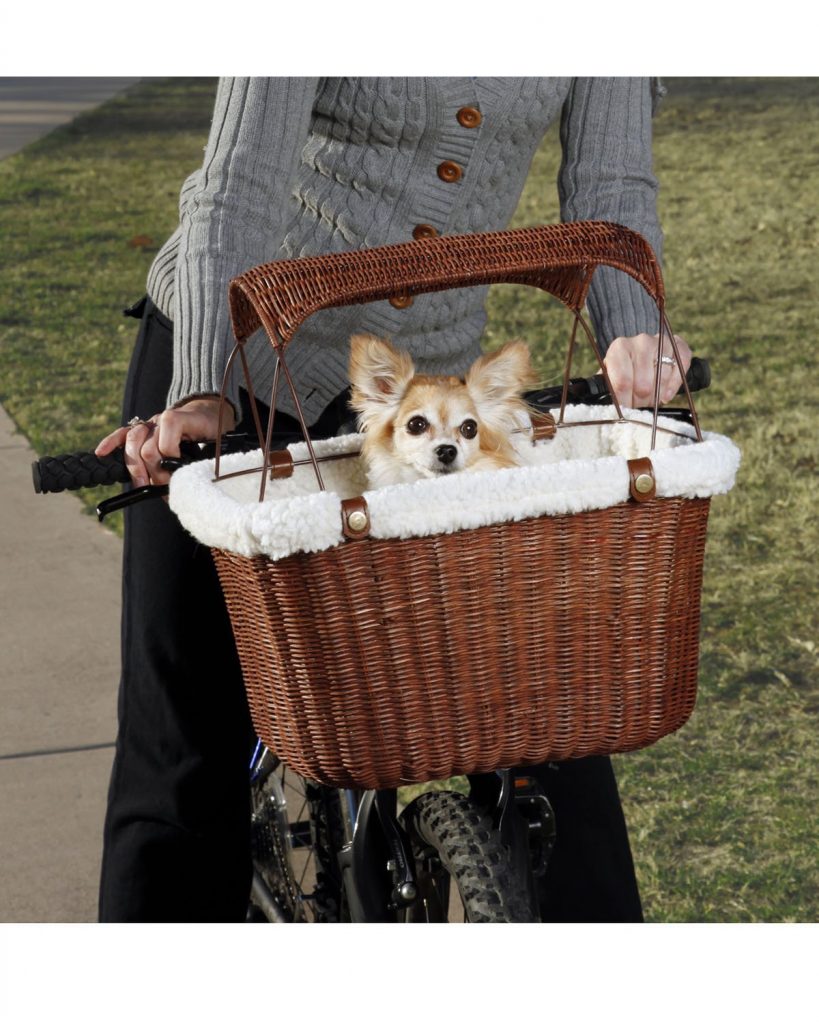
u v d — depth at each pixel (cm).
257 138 207
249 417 238
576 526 163
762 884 330
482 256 165
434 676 163
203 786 243
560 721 171
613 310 225
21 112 1641
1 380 744
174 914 249
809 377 704
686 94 1518
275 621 160
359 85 223
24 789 380
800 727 401
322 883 252
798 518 538
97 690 434
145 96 1739
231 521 155
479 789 202
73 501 591
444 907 212
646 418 200
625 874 242
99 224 1095
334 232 230
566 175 244
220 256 199
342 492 211
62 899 330
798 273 894
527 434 211
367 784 167
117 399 709
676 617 175
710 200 1085
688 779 379
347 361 237
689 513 170
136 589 243
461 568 160
